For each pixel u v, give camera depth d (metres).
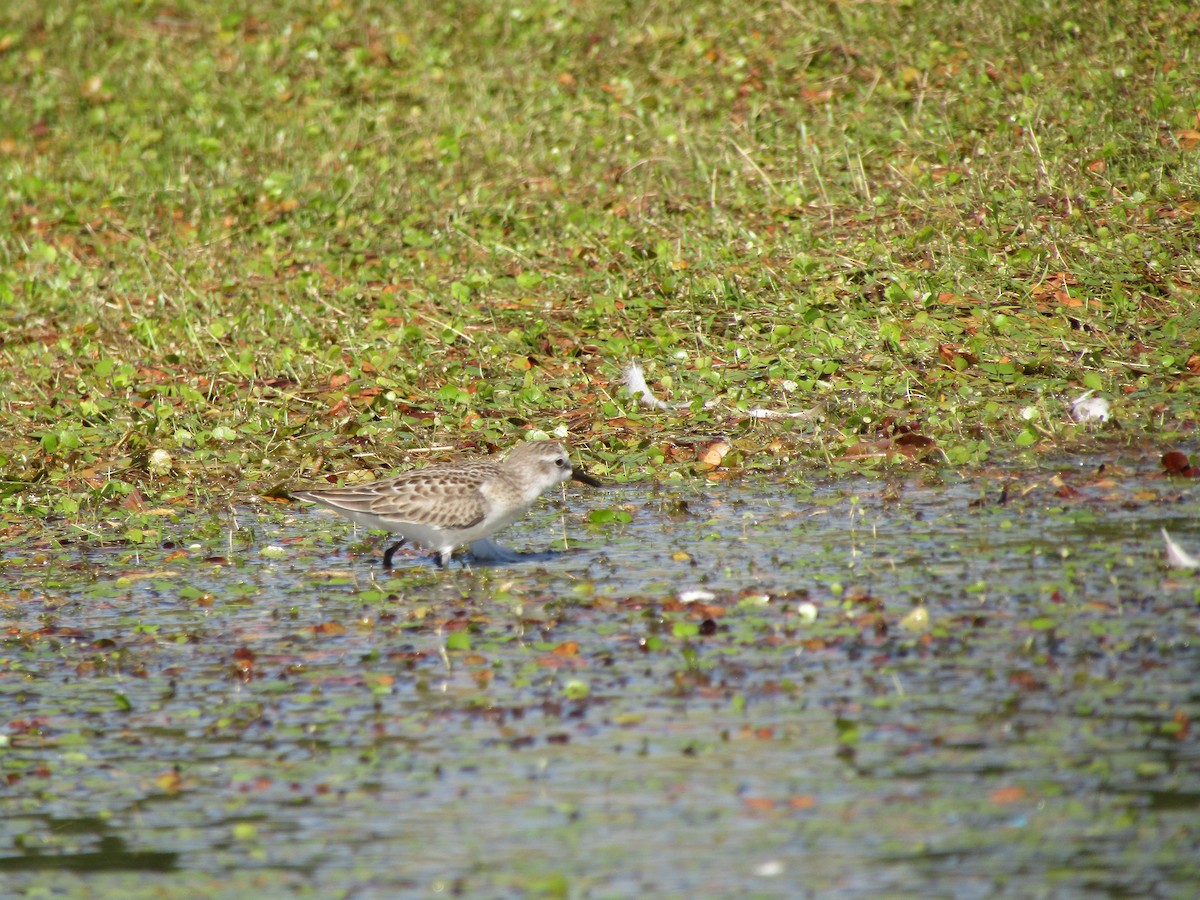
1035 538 11.77
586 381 16.56
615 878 7.29
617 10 28.98
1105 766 8.05
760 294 18.05
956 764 8.18
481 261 19.97
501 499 12.48
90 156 25.52
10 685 10.17
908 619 10.10
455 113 25.62
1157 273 17.17
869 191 20.31
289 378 17.31
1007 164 20.19
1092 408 14.38
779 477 14.09
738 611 10.70
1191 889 6.91
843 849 7.41
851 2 26.64
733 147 22.28
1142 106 21.31
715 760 8.41
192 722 9.44
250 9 32.41
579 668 9.88
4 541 13.57
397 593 11.75
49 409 16.72
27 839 8.07
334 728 9.20
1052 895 6.91
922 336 16.50
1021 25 24.80
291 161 24.22
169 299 19.48
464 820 7.95
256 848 7.83
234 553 13.06
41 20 32.94
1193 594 10.34
